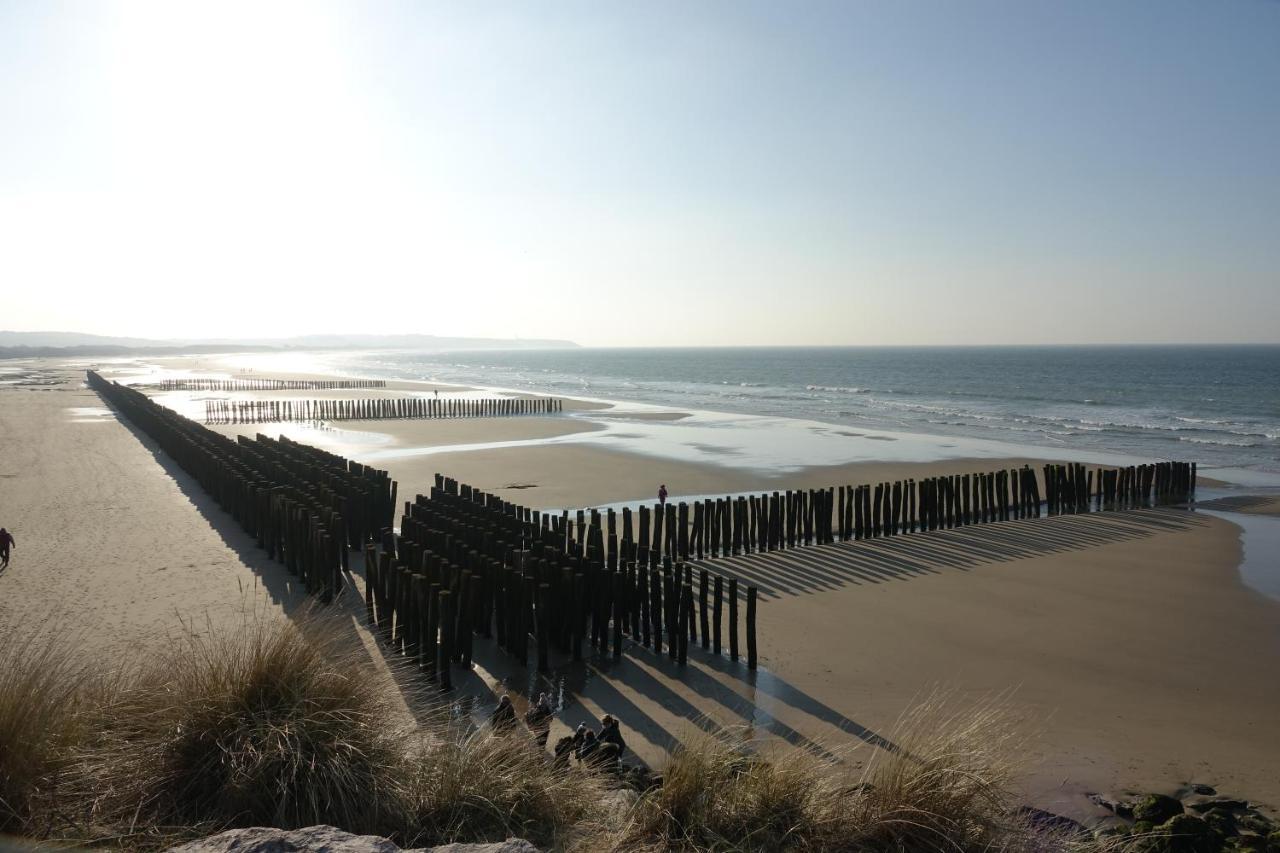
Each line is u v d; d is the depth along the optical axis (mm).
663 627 15117
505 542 16438
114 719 5680
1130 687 12398
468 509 20328
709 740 6312
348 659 6812
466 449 39594
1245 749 10438
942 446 41438
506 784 5625
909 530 24031
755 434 46344
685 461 35438
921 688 12242
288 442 34000
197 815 5000
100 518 22906
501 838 5211
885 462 35500
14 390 79500
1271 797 9258
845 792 5586
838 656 13594
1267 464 37781
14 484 28219
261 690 5684
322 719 5617
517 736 6516
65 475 30188
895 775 5516
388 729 5941
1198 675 12883
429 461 35344
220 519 23078
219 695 5605
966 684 12438
